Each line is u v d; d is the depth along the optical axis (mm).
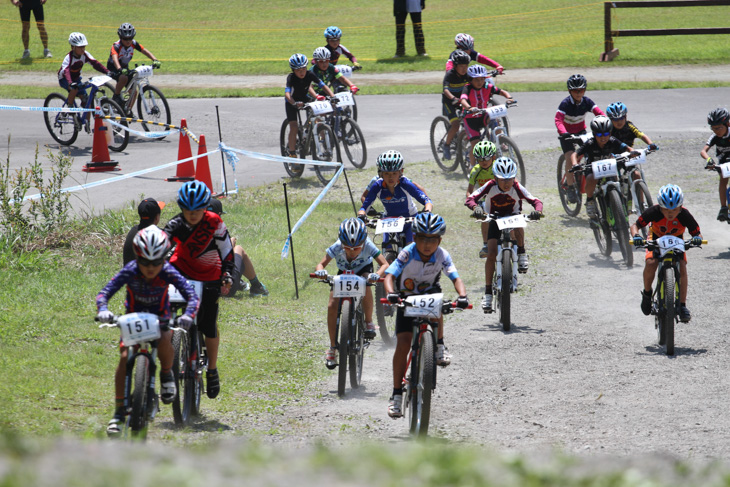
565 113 47906
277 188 53688
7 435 13539
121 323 19109
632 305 34656
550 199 53188
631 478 12922
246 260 35656
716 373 26469
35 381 24156
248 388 26125
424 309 21625
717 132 42094
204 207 22125
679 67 96625
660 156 61000
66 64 62125
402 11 104875
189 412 22766
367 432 22109
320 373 27969
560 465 13633
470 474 12734
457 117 55594
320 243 43219
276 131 69688
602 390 25359
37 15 105438
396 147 64375
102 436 19547
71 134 63938
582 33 121938
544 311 34219
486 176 37344
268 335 31516
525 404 24344
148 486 11367
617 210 39750
